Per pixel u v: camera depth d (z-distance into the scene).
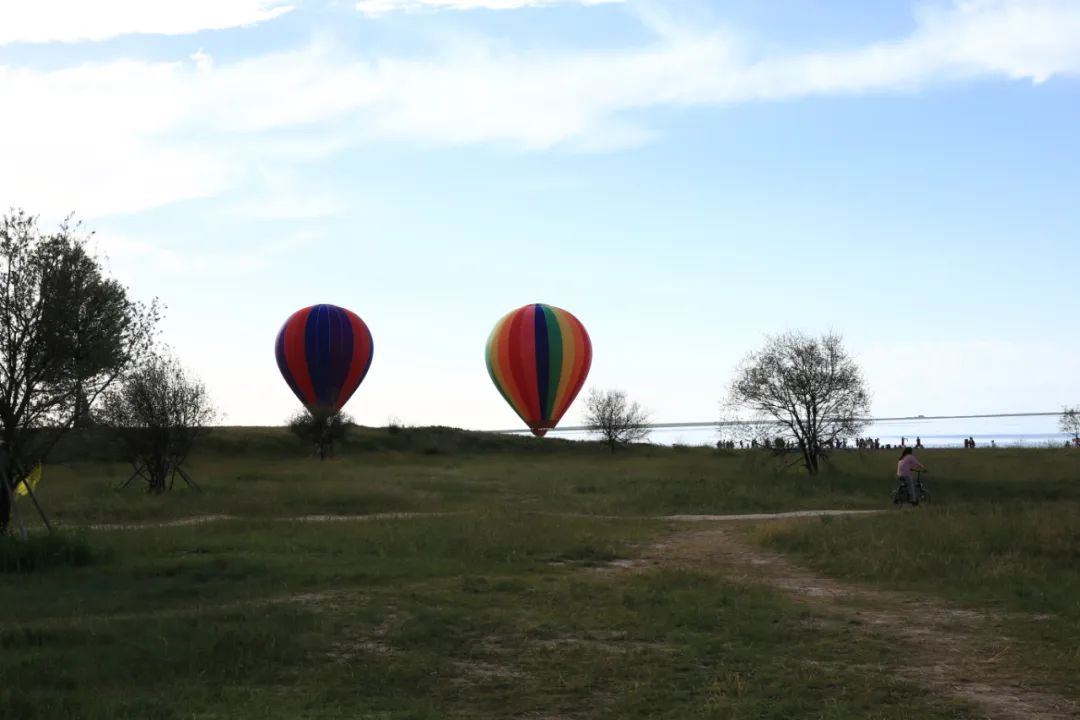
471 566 16.84
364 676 9.55
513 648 10.73
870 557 17.16
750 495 33.91
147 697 8.70
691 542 21.55
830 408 42.91
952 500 35.38
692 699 8.84
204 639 10.70
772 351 43.91
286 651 10.30
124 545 20.05
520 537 20.55
